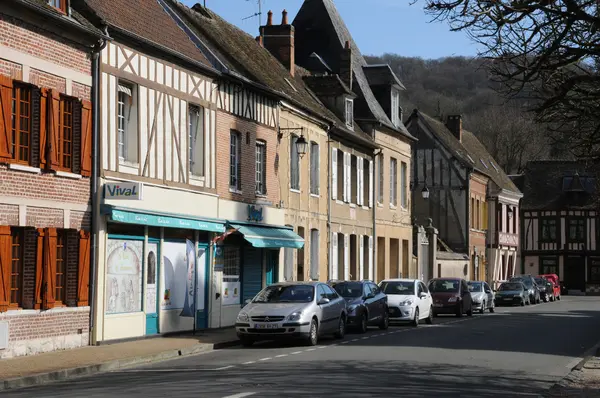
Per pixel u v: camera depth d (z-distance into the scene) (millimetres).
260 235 26422
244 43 32125
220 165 25219
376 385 12883
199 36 26984
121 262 20234
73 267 18500
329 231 34406
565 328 29094
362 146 38812
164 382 13047
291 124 30703
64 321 18156
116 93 20000
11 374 13945
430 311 31188
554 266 75812
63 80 18172
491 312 42000
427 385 13211
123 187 19188
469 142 69875
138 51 20953
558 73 13742
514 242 72938
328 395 11547
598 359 18344
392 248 44062
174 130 22562
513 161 83750
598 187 38688
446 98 88562
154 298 21750
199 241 24188
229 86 25828
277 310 20406
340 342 21688
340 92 36875
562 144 16812
